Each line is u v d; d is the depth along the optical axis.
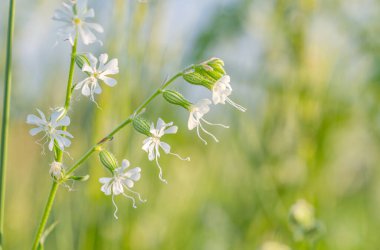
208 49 0.71
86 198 0.58
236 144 0.75
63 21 0.39
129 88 0.58
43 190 0.65
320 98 0.73
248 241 0.72
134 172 0.41
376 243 0.78
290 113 0.74
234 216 0.74
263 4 0.74
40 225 0.41
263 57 0.75
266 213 0.71
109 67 0.40
